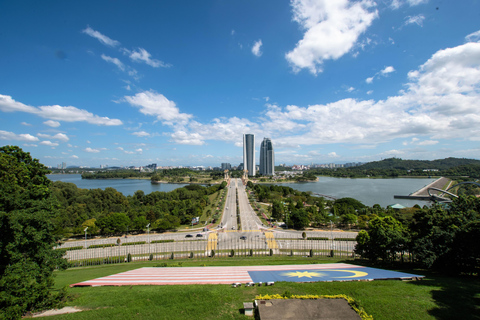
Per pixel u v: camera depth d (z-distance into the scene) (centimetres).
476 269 5822
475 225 5478
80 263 9219
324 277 5144
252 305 3397
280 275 5466
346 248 11019
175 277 5631
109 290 4538
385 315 3322
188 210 17512
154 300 3884
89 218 15462
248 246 11481
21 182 5303
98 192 19762
